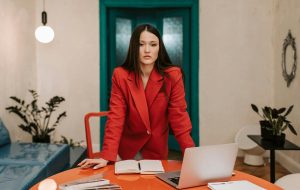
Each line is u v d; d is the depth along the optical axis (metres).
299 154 3.53
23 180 1.86
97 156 2.38
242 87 4.40
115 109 1.65
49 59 4.53
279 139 2.97
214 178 1.31
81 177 1.39
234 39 4.37
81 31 4.49
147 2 4.50
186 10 4.58
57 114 4.58
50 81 4.55
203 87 4.46
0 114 3.43
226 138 4.46
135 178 1.37
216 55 4.41
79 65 4.52
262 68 4.36
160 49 1.65
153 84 1.64
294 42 3.58
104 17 4.46
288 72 3.76
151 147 1.77
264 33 4.32
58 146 2.88
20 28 3.96
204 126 4.50
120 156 1.84
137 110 1.64
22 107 4.02
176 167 1.53
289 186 1.76
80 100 4.55
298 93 3.49
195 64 4.46
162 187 1.27
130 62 1.63
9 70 3.65
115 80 1.67
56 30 4.50
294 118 3.60
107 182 1.28
